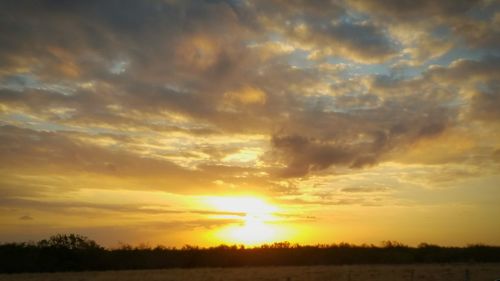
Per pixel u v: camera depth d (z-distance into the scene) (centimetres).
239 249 7225
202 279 4062
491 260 7350
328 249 7681
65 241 6244
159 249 6944
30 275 4866
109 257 6381
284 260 7156
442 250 7725
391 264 6756
